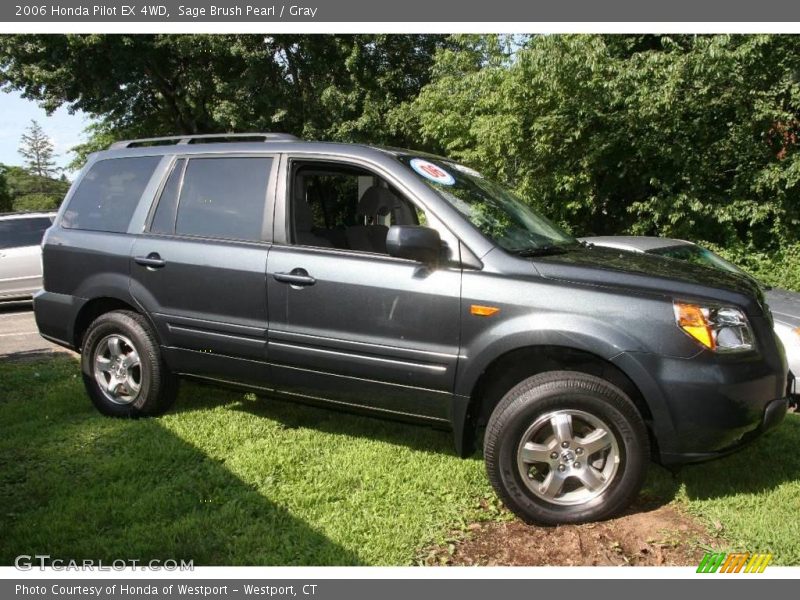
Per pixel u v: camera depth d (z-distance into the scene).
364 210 4.15
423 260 3.36
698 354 3.05
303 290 3.72
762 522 3.15
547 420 3.18
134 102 22.31
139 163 4.58
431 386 3.43
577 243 4.12
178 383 4.54
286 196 3.93
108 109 21.05
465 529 3.17
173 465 3.79
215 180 4.21
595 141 11.77
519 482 3.20
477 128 12.83
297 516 3.24
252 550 2.97
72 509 3.24
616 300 3.14
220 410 4.77
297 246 3.85
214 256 4.04
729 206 11.09
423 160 4.00
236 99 19.69
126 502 3.33
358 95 19.52
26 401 5.15
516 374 3.52
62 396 5.14
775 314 5.37
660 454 3.15
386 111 19.75
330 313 3.65
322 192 4.18
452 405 3.41
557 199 12.91
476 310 3.29
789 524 3.15
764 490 3.50
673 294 3.16
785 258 10.68
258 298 3.88
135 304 4.34
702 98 10.96
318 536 3.07
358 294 3.57
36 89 20.47
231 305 3.98
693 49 10.82
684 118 11.61
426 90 15.12
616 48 11.84
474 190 3.96
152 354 4.36
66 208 4.82
